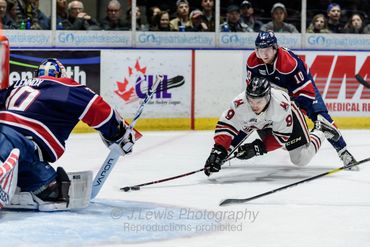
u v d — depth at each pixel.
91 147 11.99
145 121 14.25
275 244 5.71
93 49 14.01
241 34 15.16
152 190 8.25
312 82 9.34
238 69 14.54
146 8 15.09
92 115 6.83
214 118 14.54
